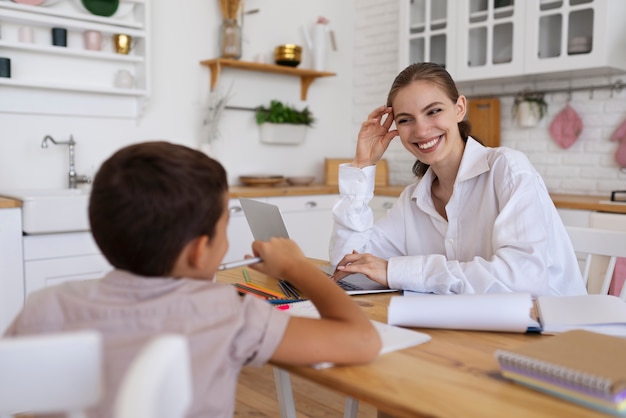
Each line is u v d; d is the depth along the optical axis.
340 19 4.65
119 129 3.48
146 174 0.78
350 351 0.84
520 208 1.40
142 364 0.49
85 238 2.82
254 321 0.81
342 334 0.85
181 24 3.72
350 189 1.72
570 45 3.18
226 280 1.53
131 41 3.36
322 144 4.60
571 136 3.54
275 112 4.10
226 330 0.78
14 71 3.06
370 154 1.72
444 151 1.56
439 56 3.82
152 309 0.77
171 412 0.51
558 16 3.24
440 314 1.06
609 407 0.70
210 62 3.75
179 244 0.81
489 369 0.86
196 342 0.75
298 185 4.17
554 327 1.03
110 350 0.72
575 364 0.76
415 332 1.02
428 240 1.72
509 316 1.03
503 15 3.46
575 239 1.72
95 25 3.19
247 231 3.53
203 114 3.86
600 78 3.44
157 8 3.60
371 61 4.62
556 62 3.22
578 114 3.54
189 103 3.79
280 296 1.32
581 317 1.05
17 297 2.63
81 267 2.81
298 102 4.41
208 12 3.84
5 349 0.54
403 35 4.01
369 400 0.76
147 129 3.60
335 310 0.89
